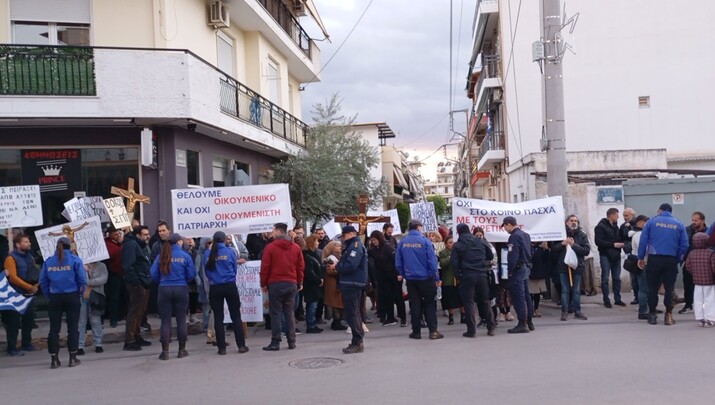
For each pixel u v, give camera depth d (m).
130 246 10.49
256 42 20.55
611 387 6.83
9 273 10.27
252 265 11.05
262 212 11.42
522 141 27.30
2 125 13.55
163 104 13.45
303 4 24.77
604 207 14.65
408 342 10.23
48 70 13.03
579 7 26.98
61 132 13.91
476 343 9.84
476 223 12.21
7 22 13.95
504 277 11.30
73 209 11.88
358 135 25.64
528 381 7.22
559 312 12.66
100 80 13.15
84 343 10.35
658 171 19.25
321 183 21.45
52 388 8.01
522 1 27.47
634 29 26.75
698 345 8.88
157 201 14.23
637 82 26.73
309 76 27.52
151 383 8.03
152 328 12.17
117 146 14.22
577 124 26.94
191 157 15.88
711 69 26.38
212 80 14.85
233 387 7.60
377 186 25.55
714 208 14.38
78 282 9.48
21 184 13.84
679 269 14.29
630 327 10.59
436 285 10.52
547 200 12.09
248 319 11.01
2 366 9.70
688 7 26.52
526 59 27.39
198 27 16.72
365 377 7.79
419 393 6.88
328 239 14.62
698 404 6.14
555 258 11.95
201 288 10.97
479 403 6.39
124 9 14.56
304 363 8.84
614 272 12.91
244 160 19.59
